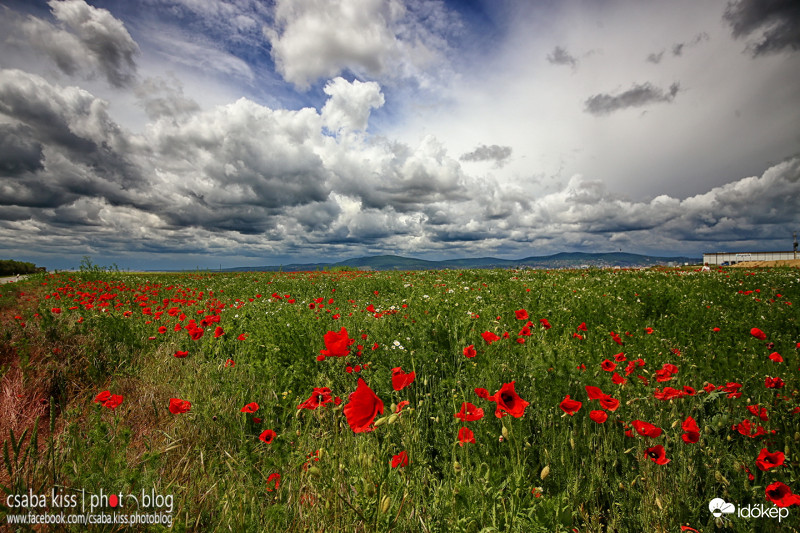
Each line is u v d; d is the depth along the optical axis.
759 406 2.68
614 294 9.93
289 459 2.27
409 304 6.91
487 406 2.83
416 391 3.30
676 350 4.56
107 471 2.07
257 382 4.02
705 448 2.47
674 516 2.04
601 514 2.19
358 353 4.04
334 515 1.92
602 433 2.71
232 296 11.76
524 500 1.83
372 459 2.15
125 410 3.33
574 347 4.58
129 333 5.42
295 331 5.09
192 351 5.25
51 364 4.03
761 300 8.56
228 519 1.92
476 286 11.41
